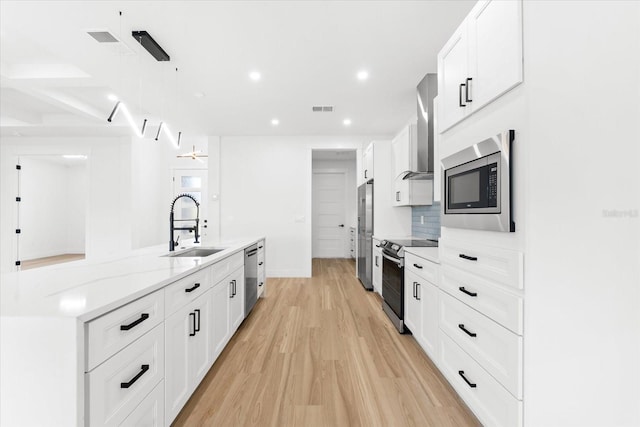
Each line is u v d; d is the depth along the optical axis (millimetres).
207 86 3350
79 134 5461
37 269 1667
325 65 2883
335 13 2131
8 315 916
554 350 1166
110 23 2193
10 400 919
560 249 1172
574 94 1180
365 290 4539
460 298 1713
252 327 3033
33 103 4340
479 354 1493
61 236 8125
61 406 908
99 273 1568
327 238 7809
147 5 2010
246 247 3072
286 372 2158
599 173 1185
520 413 1195
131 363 1177
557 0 1176
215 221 5527
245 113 4305
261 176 5590
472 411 1573
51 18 2113
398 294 2898
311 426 1612
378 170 4336
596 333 1170
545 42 1172
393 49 2609
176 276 1525
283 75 3088
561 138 1177
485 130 1483
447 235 1898
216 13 2109
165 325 1444
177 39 2422
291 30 2322
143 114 4449
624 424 1166
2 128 4969
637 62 1184
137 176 5883
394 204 4215
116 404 1088
